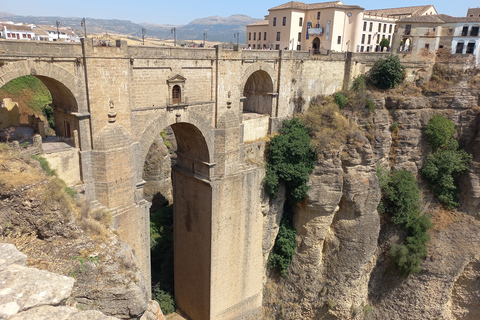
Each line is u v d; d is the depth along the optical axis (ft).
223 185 117.50
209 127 112.98
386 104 160.15
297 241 142.51
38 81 195.62
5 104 98.48
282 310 143.43
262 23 231.71
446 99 162.71
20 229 68.13
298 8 203.41
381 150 153.99
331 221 140.36
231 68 112.88
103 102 85.10
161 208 177.17
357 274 142.41
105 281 70.95
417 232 154.30
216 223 118.73
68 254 70.59
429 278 152.97
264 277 144.15
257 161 129.49
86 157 85.66
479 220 161.07
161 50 94.89
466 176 161.79
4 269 37.76
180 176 128.26
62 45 76.89
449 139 165.07
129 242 95.86
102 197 89.25
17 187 67.10
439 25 168.76
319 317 144.87
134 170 94.48
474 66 168.55
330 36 197.88
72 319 33.09
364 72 163.43
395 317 155.43
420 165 164.96
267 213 134.41
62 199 72.59
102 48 82.12
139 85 92.63
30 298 34.30
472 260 156.15
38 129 92.89
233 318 134.10
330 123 139.03
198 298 129.70
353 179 134.00
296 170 128.36
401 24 172.45
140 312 73.05
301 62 137.69
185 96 103.65
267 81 133.08
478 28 179.01
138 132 95.35
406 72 165.99
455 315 163.22
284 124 137.39
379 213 156.66
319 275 143.54
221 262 124.16
